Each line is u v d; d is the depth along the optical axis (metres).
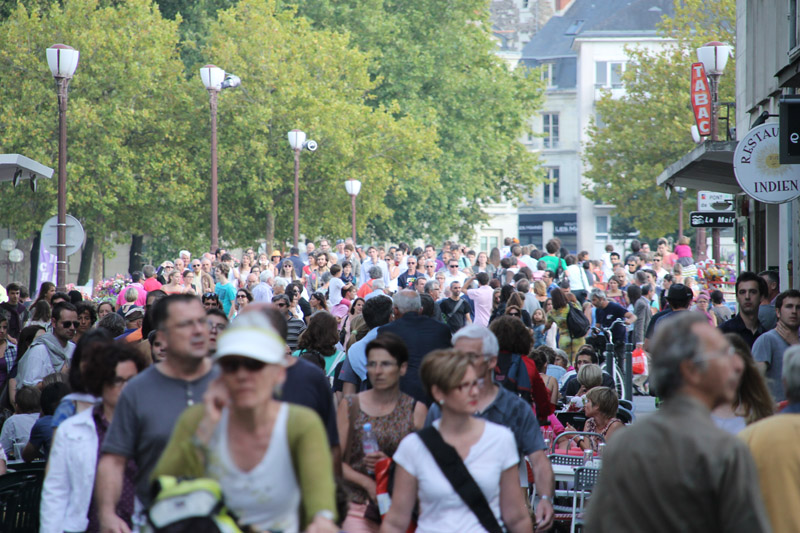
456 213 111.25
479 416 12.47
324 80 90.75
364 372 16.31
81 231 40.16
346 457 13.28
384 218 95.81
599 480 7.50
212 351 14.62
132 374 11.38
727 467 7.08
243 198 90.31
